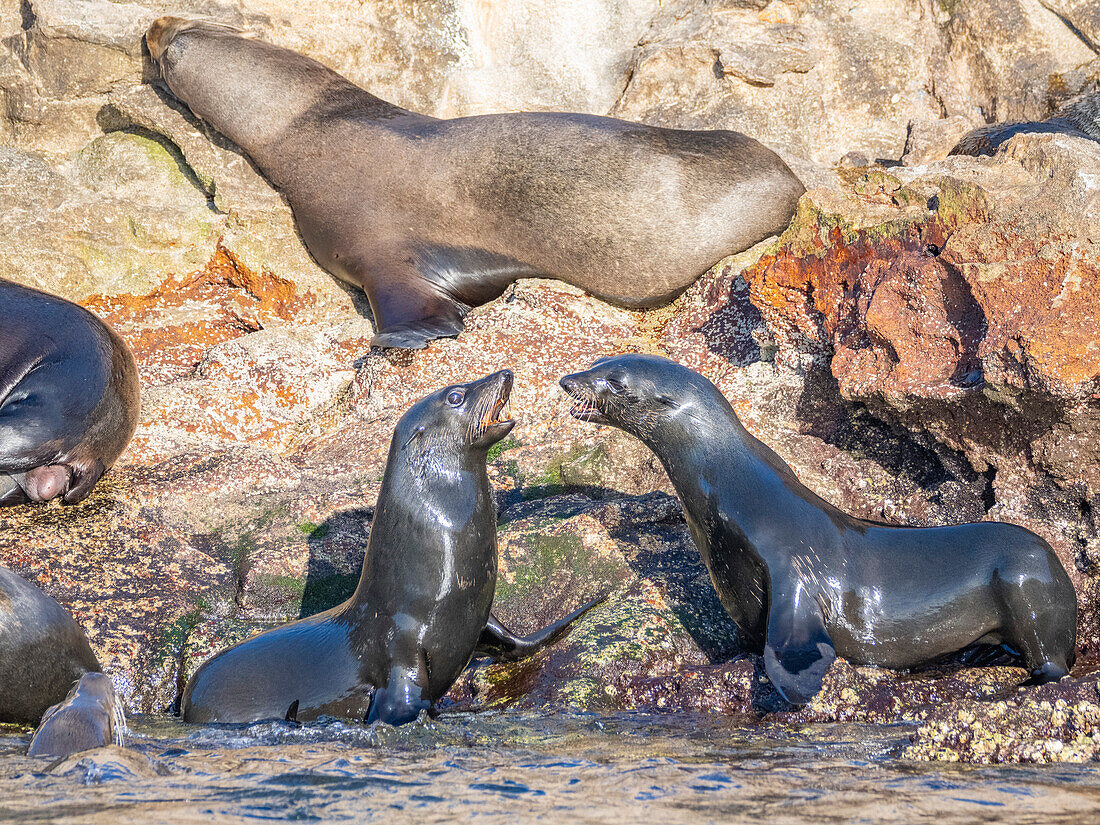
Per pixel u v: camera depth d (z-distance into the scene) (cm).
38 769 1520
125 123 4316
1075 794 1338
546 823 1211
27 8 4378
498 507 2884
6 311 2966
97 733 1678
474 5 4606
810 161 4047
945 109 4497
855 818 1223
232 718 2062
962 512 2664
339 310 3934
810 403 3078
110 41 4284
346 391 3497
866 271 2812
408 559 2064
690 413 2223
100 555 2645
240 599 2602
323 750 1694
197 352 3775
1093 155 2473
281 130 3997
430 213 3738
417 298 3606
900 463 2911
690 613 2369
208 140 4156
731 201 3462
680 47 4341
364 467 3012
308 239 3969
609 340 3434
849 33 4531
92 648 2369
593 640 2266
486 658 2369
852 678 2009
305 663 2094
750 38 4341
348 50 4522
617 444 2905
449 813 1259
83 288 3916
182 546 2725
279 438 3341
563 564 2561
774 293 3098
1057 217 2394
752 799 1316
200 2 4400
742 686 2062
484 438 2098
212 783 1421
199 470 2964
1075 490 2439
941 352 2638
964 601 2047
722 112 4259
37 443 2802
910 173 3084
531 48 4628
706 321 3391
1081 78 4381
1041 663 2008
